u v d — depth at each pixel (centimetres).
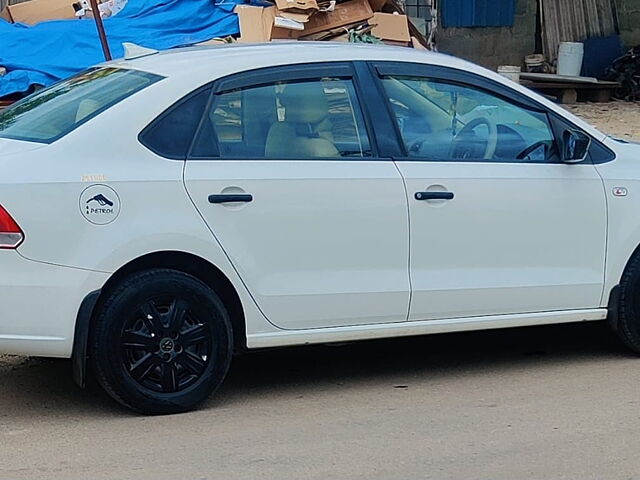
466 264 543
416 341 651
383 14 1371
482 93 564
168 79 504
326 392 545
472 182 541
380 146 531
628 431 481
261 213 500
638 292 585
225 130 505
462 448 457
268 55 527
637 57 1786
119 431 479
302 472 429
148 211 479
